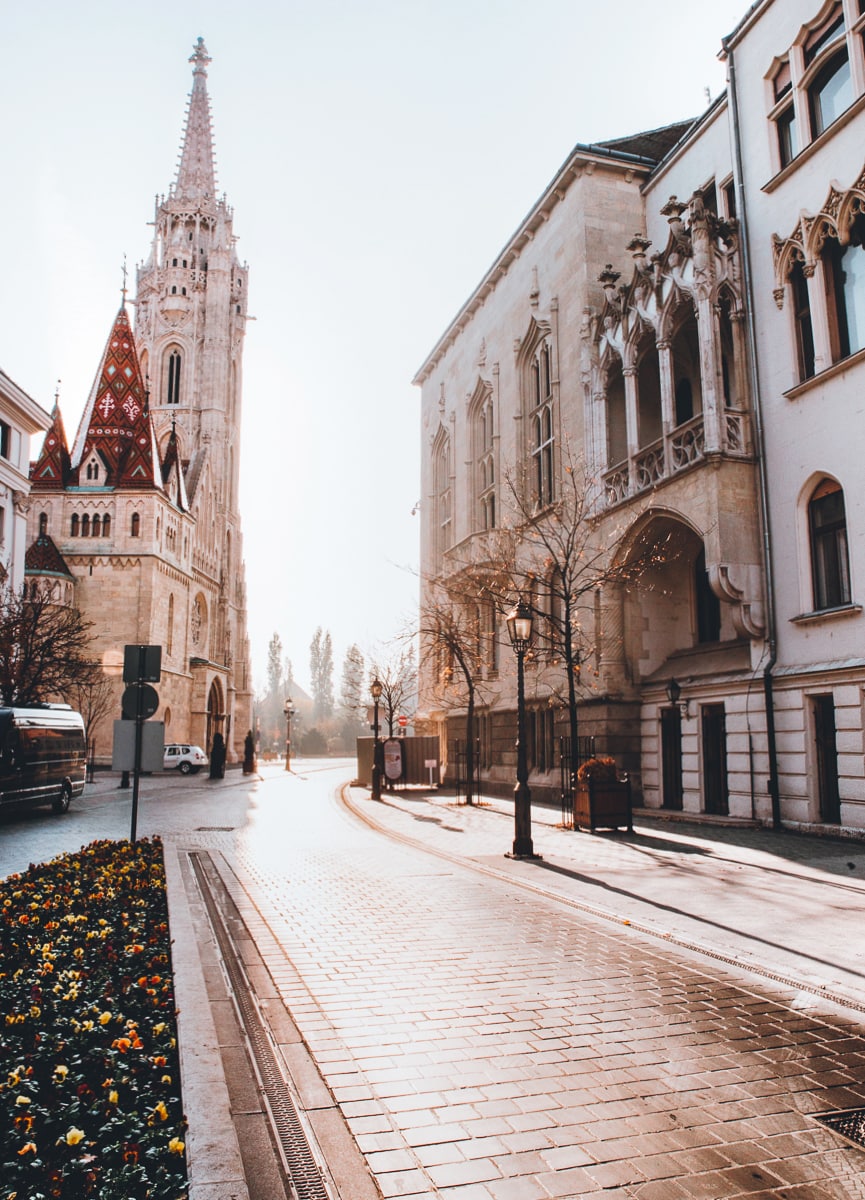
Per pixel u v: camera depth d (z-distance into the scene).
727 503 18.06
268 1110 4.31
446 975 6.77
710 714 19.41
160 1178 3.43
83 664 35.00
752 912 8.89
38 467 57.84
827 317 16.61
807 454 16.91
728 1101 4.50
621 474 22.55
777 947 7.45
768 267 18.41
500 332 32.62
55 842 15.91
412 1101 4.47
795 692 16.48
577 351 25.86
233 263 93.44
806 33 17.70
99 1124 3.89
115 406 61.03
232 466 89.88
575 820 17.33
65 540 56.88
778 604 17.44
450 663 32.19
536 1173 3.75
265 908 9.33
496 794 29.73
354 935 8.11
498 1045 5.28
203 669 67.00
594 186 26.09
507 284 32.12
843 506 16.23
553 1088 4.65
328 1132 4.11
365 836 16.73
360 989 6.39
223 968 6.78
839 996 6.11
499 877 11.45
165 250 87.38
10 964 6.41
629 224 26.23
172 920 8.10
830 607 16.41
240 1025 5.53
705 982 6.61
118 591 56.38
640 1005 6.05
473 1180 3.68
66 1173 3.43
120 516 56.91
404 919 8.83
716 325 18.73
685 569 23.06
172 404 85.19
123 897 9.00
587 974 6.82
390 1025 5.62
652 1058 5.08
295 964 7.07
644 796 21.92
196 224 89.56
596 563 23.06
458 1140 4.05
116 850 12.36
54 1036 4.90
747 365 18.86
